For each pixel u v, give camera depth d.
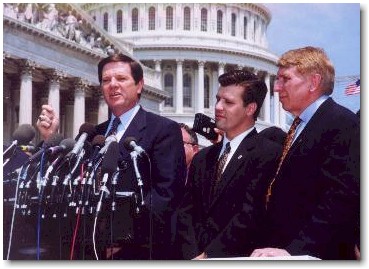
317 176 4.54
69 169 4.86
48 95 33.56
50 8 33.00
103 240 4.81
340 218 4.25
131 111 5.32
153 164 5.06
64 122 36.09
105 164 4.59
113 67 5.30
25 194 5.09
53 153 4.99
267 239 4.69
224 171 4.99
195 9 55.75
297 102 4.75
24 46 30.83
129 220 4.80
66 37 34.41
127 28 55.38
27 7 30.98
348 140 4.48
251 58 56.19
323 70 4.71
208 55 55.19
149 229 4.87
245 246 4.69
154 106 42.72
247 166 4.91
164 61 55.56
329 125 4.57
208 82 56.41
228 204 4.91
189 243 5.02
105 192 4.71
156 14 55.44
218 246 4.69
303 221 4.54
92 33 37.22
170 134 5.15
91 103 37.56
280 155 4.90
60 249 4.85
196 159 5.35
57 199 4.86
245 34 58.06
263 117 27.45
